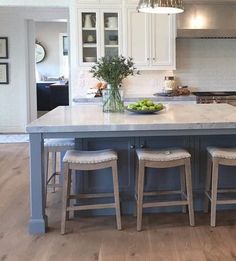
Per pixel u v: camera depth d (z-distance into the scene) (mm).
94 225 3295
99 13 5637
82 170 3336
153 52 5742
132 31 5695
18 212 3617
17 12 7770
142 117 3381
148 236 3055
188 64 6164
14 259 2703
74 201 3611
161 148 3443
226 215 3488
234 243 2906
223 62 6199
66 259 2693
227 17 5727
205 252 2768
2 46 7852
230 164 3154
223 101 5625
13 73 7918
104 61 3717
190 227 3225
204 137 3539
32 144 3043
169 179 3551
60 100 11523
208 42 6145
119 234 3102
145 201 3527
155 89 6105
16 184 4500
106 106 3779
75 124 3023
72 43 5867
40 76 12656
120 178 3514
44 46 12688
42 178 3102
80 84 5996
